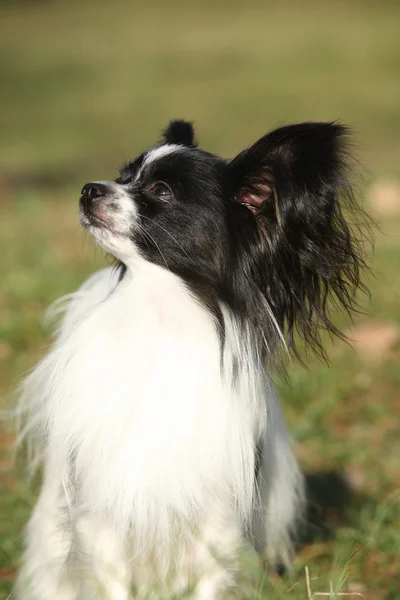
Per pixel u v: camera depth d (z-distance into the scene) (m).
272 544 7.53
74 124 34.50
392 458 9.82
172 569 6.55
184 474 6.36
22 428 8.45
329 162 6.31
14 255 17.09
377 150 26.94
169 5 87.94
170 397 6.36
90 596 6.61
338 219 6.50
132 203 6.60
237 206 6.66
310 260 6.53
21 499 8.53
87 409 6.41
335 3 82.50
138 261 6.57
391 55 52.56
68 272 15.58
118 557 6.52
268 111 35.84
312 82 43.66
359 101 37.41
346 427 10.62
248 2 87.31
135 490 6.34
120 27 72.94
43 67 51.50
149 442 6.34
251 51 56.06
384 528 8.14
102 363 6.44
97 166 26.27
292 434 10.02
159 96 40.84
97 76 48.03
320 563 7.76
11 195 23.11
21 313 13.34
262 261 6.62
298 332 6.93
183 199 6.58
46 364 7.02
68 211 21.23
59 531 6.95
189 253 6.52
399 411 10.98
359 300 13.73
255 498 6.93
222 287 6.53
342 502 9.00
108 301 6.62
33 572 7.13
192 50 58.12
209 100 39.31
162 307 6.47
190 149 6.84
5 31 70.56
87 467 6.46
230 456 6.46
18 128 33.72
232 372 6.50
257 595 6.45
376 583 7.36
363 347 12.50
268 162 6.52
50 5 87.06
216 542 6.54
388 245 16.97
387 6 79.12
